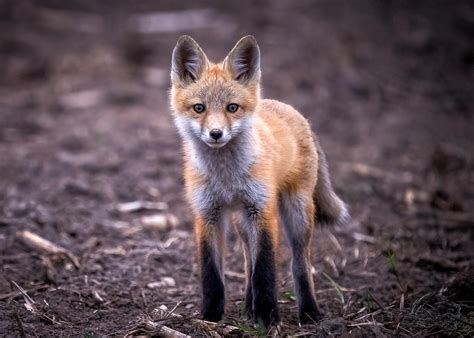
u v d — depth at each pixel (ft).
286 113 30.32
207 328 25.40
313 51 75.25
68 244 36.88
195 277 34.17
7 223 38.37
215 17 87.92
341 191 45.52
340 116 61.67
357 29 83.15
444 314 26.86
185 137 27.91
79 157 51.16
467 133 59.26
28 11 89.92
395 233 39.14
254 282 26.32
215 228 27.40
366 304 29.27
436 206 43.75
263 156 26.78
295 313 29.63
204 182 27.12
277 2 94.17
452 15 87.45
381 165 51.52
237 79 27.81
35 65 71.92
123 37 79.77
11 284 30.53
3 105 62.90
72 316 27.78
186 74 28.27
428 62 75.82
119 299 30.32
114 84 67.87
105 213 41.83
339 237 38.83
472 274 29.07
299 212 29.09
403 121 61.62
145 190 45.60
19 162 49.70
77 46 79.10
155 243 37.91
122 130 56.90
